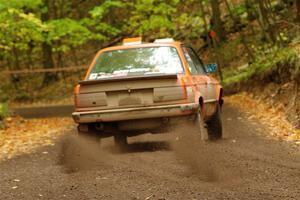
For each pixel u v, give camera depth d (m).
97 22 41.12
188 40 51.38
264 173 10.10
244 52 41.97
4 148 17.31
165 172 10.54
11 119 25.64
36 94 56.09
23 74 62.53
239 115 22.84
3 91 57.78
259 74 28.64
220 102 17.02
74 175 10.98
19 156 15.30
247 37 43.25
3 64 65.06
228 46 44.44
